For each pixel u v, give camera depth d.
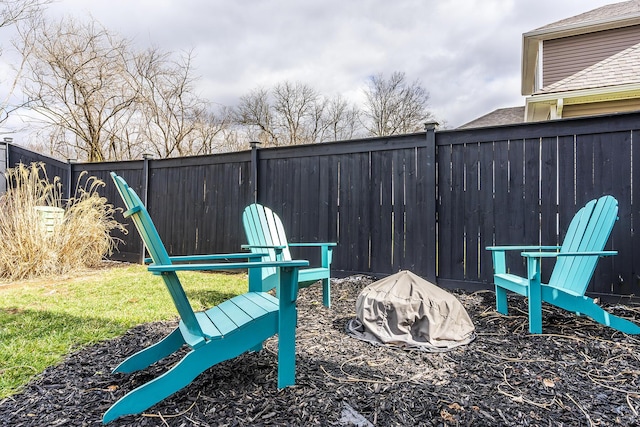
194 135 12.16
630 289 3.04
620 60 6.41
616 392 1.62
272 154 4.62
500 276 2.84
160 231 5.42
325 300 3.14
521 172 3.44
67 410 1.45
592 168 3.20
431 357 2.01
